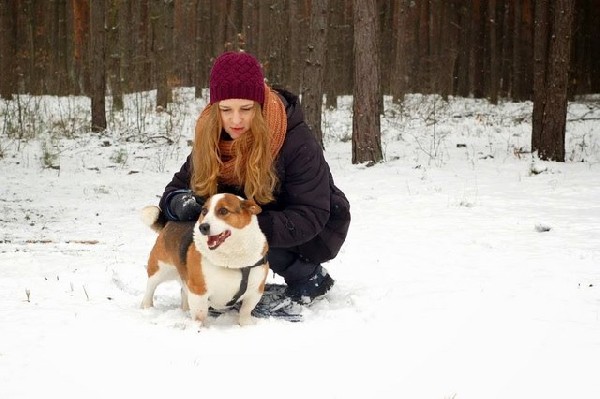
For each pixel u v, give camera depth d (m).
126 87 27.11
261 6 27.20
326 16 15.79
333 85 26.36
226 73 4.38
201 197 4.69
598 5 31.33
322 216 4.72
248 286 4.45
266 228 4.54
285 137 4.66
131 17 30.47
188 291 4.44
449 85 31.80
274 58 24.50
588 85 31.89
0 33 24.89
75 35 30.78
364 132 14.84
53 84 29.64
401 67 26.20
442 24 32.03
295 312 5.05
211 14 33.81
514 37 30.31
